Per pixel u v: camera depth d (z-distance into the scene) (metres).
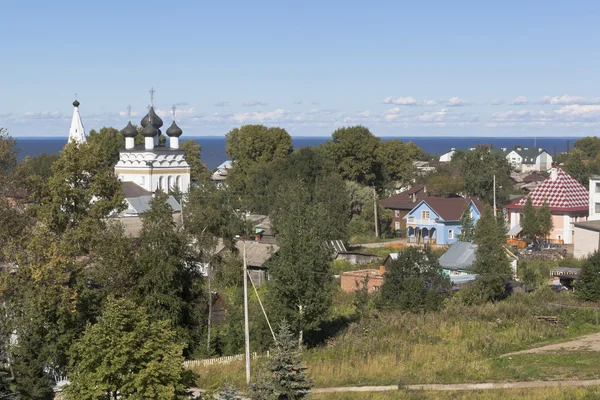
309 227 50.69
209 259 53.78
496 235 58.47
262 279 69.31
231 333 50.44
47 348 41.00
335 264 75.19
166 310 49.44
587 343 47.19
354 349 46.41
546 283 64.06
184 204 79.31
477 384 39.12
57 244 47.09
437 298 55.78
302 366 31.50
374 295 59.56
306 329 48.53
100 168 65.88
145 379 29.94
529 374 40.28
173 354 31.05
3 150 62.22
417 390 38.25
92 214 60.66
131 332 30.70
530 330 49.44
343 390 39.06
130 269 48.97
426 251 58.31
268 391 31.08
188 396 33.25
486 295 57.75
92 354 30.64
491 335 48.41
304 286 47.97
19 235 50.81
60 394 36.62
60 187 60.81
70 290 43.91
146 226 50.69
